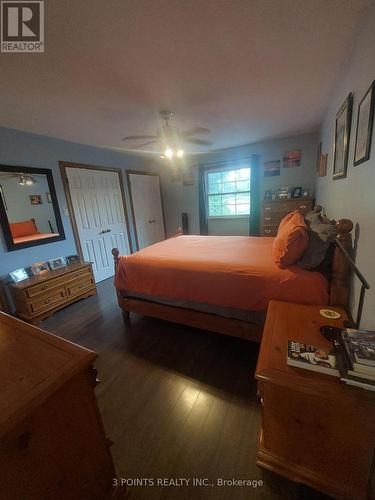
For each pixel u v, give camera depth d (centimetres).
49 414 67
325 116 279
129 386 163
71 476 76
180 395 153
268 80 191
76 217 351
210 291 189
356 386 83
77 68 158
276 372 93
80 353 77
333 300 149
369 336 94
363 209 130
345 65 172
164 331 228
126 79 176
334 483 93
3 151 264
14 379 68
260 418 134
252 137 379
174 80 182
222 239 310
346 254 127
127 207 446
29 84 174
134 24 121
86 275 315
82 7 109
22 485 62
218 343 204
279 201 402
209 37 135
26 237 287
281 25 129
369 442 84
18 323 98
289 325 124
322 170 304
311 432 92
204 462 114
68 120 253
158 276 214
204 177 498
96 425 85
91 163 371
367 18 124
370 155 119
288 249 166
